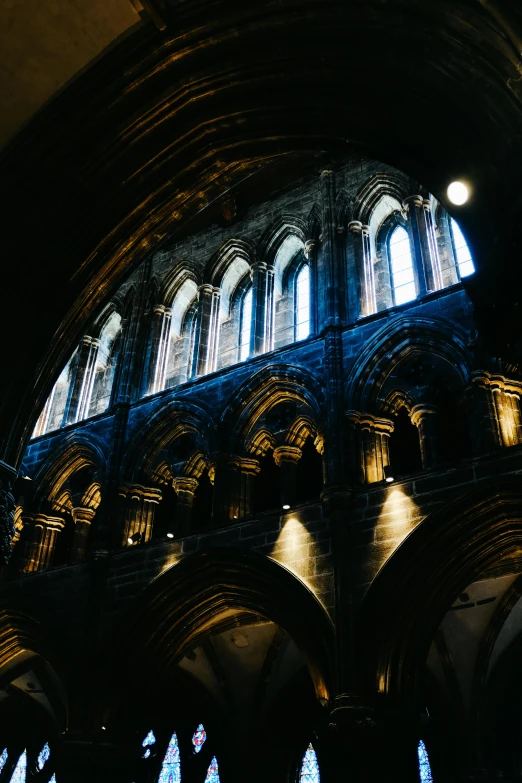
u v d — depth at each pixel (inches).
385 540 741.3
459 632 892.0
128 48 543.2
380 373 859.4
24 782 1099.3
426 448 796.6
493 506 706.2
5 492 576.1
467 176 420.5
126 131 578.9
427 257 924.0
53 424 1152.8
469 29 398.3
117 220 617.3
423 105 448.8
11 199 575.8
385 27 449.7
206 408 970.7
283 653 986.7
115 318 1220.5
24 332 601.6
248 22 509.4
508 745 877.8
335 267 973.8
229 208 1138.7
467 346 812.0
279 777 961.5
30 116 569.9
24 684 1106.1
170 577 851.4
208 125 579.2
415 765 678.5
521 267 366.3
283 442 893.8
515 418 767.7
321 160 1078.4
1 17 529.7
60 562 1088.2
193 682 1024.9
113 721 832.3
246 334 1071.6
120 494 969.5
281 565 784.3
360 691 677.9
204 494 1065.5
